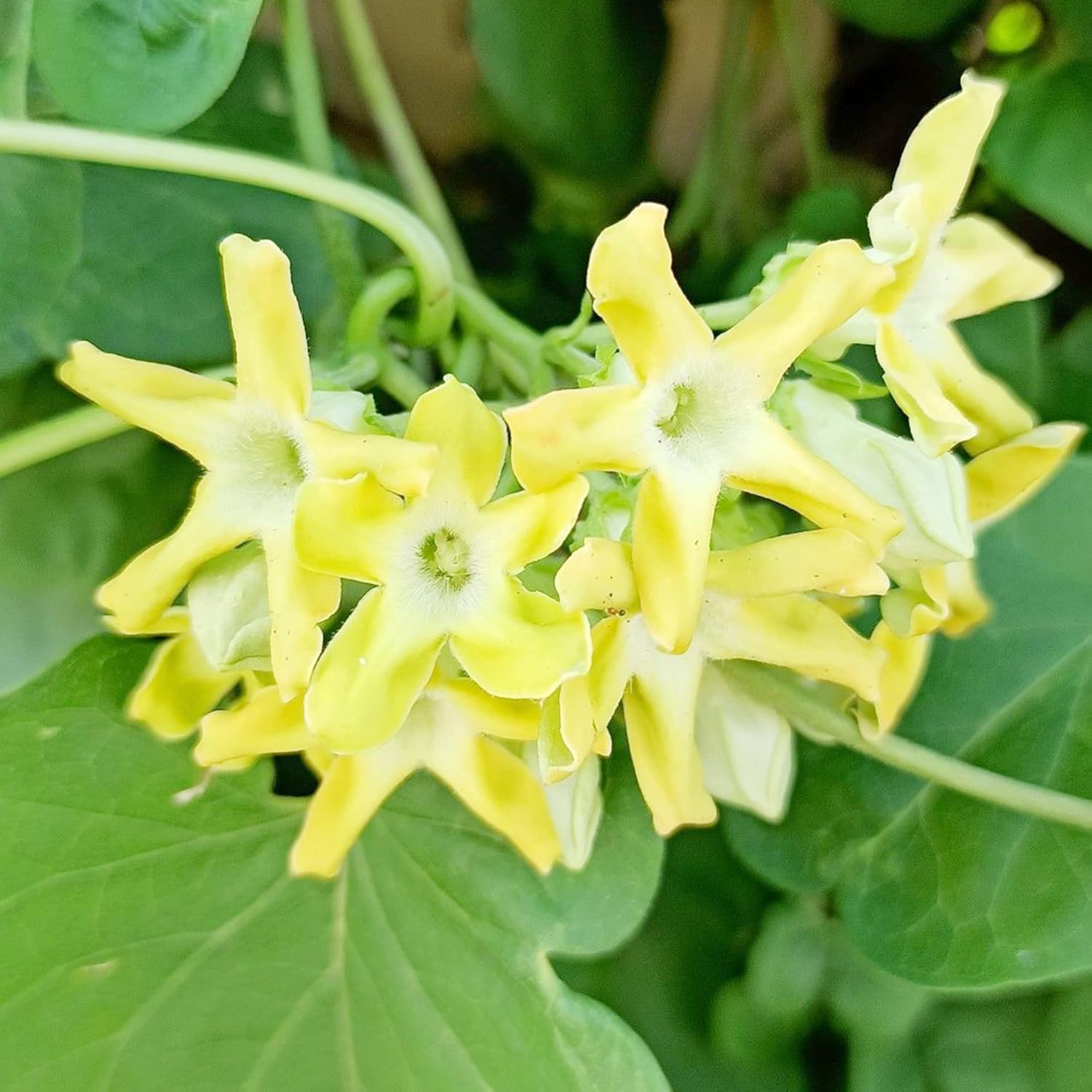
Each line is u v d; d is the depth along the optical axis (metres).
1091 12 0.13
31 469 0.13
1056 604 0.14
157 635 0.12
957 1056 0.16
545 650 0.10
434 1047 0.12
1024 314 0.14
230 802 0.12
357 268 0.12
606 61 0.15
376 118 0.13
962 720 0.13
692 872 0.16
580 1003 0.12
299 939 0.12
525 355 0.12
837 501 0.10
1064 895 0.12
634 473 0.10
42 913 0.12
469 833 0.12
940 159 0.11
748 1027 0.16
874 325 0.10
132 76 0.11
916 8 0.14
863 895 0.13
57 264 0.12
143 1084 0.12
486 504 0.10
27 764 0.12
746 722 0.11
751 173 0.16
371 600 0.10
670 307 0.10
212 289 0.13
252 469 0.10
